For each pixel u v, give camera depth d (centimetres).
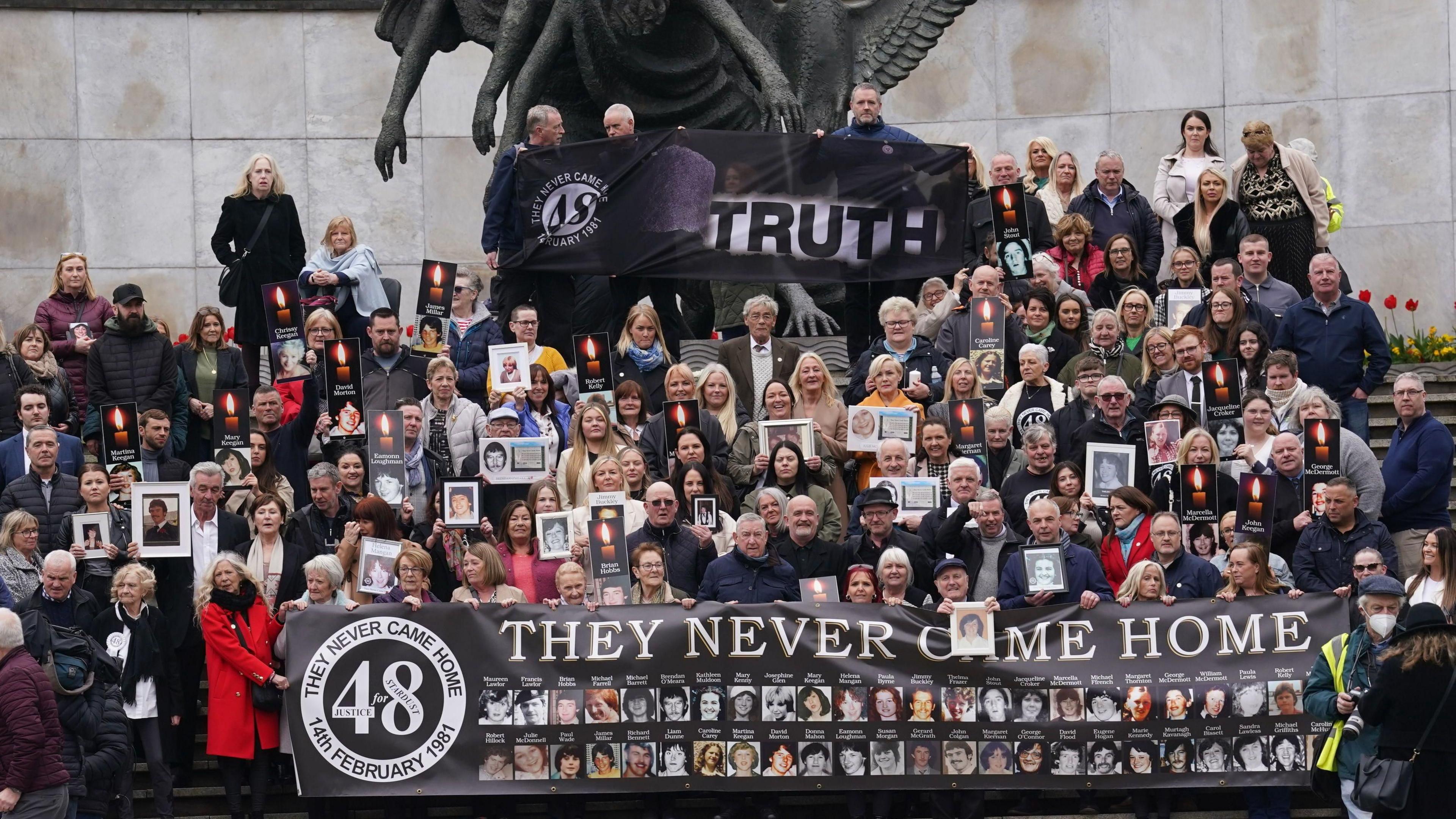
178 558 1346
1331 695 1164
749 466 1419
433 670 1261
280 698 1276
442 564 1330
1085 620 1259
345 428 1414
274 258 1652
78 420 1578
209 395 1563
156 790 1277
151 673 1277
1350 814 1181
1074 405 1433
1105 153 1700
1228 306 1503
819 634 1259
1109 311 1507
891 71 1875
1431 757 1085
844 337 1734
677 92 1833
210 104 2297
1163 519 1266
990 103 2317
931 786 1252
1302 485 1345
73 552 1321
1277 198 1650
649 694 1259
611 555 1269
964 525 1311
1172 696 1249
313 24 2312
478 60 2327
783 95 1731
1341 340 1523
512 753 1256
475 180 2320
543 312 1608
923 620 1257
